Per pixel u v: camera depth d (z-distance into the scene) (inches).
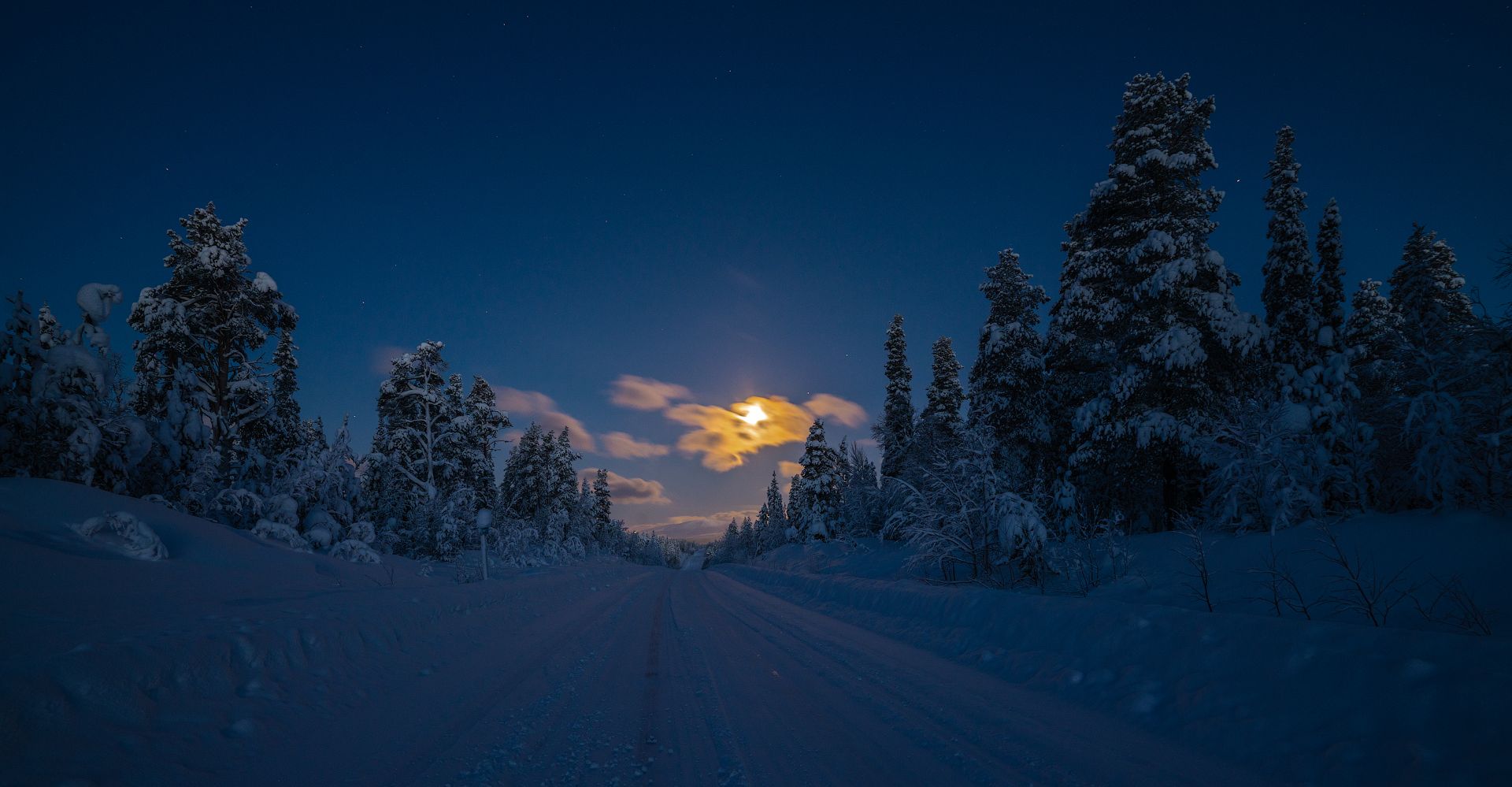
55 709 133.6
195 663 176.4
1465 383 394.0
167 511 452.1
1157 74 684.1
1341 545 367.2
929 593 429.4
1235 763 163.5
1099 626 264.1
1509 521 323.0
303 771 150.3
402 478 1142.3
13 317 444.8
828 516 1683.1
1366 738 152.6
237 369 832.3
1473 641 161.6
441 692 232.1
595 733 194.1
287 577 435.2
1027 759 170.2
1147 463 637.3
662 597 705.6
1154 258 653.9
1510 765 127.6
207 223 813.9
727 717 212.8
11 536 302.0
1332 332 759.1
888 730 197.6
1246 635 209.6
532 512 1958.7
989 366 880.3
